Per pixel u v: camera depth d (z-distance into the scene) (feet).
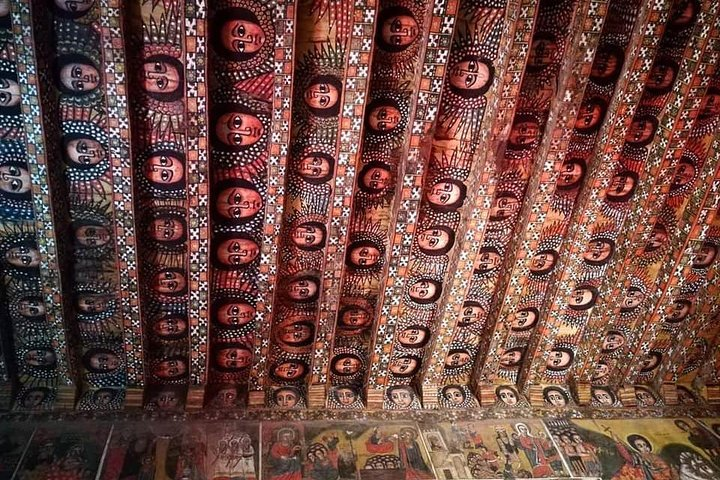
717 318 37.35
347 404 34.99
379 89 26.30
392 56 25.49
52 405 31.60
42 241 26.91
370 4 23.15
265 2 23.12
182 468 30.17
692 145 30.86
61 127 25.08
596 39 25.39
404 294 32.81
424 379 35.91
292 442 32.48
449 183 29.53
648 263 34.94
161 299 30.60
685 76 27.99
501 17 25.09
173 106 24.93
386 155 28.12
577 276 33.27
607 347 38.22
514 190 30.58
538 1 23.84
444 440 34.01
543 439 35.17
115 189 26.22
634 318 36.99
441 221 30.81
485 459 33.40
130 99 24.34
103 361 32.32
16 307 29.71
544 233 32.42
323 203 28.84
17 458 29.22
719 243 34.30
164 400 33.09
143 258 29.01
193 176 26.18
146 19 22.97
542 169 28.84
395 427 34.27
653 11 25.30
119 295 29.25
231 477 30.30
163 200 27.43
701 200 31.68
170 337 32.09
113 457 30.04
